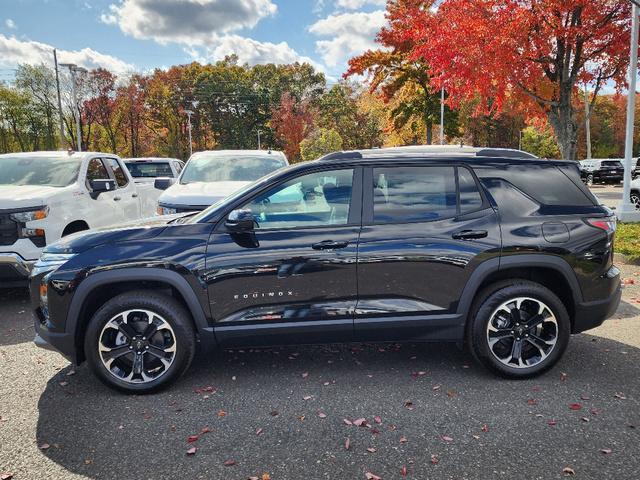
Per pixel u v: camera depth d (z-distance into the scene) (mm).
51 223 6160
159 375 3785
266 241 3775
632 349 4492
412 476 2738
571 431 3164
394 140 43844
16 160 7473
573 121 12734
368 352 4566
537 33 10797
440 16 11664
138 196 9258
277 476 2760
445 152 4105
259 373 4145
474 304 3900
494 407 3490
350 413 3449
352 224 3834
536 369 3895
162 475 2789
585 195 4055
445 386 3840
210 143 88438
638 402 3531
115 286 3871
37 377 4141
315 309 3797
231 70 87312
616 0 10742
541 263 3838
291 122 75125
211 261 3738
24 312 5992
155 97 76250
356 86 78875
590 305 3943
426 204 3906
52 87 62781
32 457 2982
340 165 3939
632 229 9820
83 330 3875
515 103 13344
